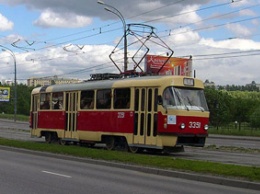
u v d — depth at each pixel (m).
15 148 22.59
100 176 13.77
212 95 75.19
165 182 12.73
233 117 83.19
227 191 11.27
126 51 33.84
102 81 23.42
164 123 19.36
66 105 25.80
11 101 116.88
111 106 22.23
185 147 27.00
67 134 25.48
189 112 19.73
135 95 20.86
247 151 24.22
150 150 21.86
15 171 14.54
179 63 64.31
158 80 19.88
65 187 11.47
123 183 12.36
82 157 18.45
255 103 84.81
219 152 23.27
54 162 17.70
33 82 114.88
